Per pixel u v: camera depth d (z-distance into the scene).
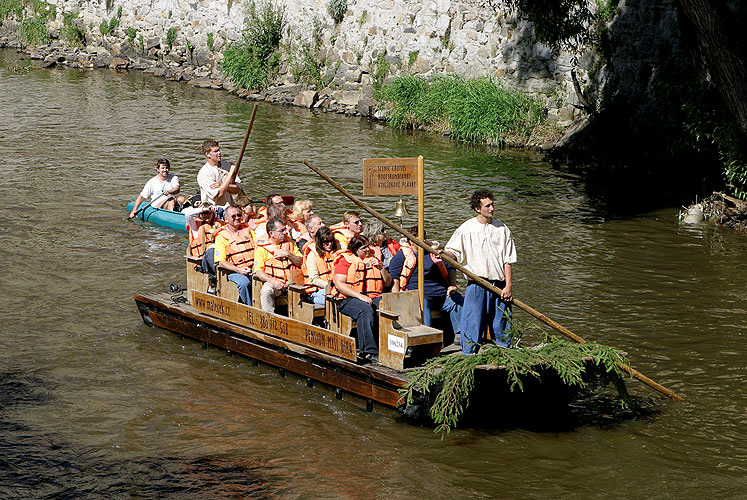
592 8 21.58
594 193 18.00
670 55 20.03
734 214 15.99
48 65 35.72
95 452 7.55
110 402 8.51
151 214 15.10
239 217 9.84
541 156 21.75
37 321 10.51
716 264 13.38
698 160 18.80
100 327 10.42
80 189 17.23
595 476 7.29
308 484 7.09
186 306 10.23
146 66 35.72
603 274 12.74
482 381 7.88
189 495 6.90
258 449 7.66
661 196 17.80
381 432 7.98
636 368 9.49
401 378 7.87
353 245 8.59
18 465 7.29
